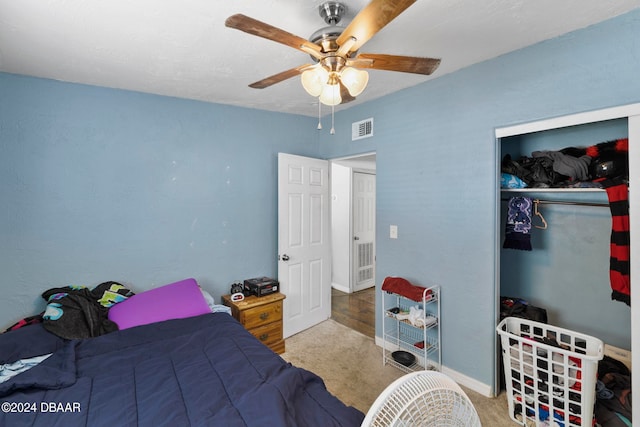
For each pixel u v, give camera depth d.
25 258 2.20
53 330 1.93
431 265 2.56
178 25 1.62
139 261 2.63
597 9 1.58
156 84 2.44
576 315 2.25
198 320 2.22
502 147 2.53
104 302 2.30
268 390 1.29
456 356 2.43
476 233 2.27
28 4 1.42
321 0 1.44
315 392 1.39
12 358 1.70
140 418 1.22
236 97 2.80
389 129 2.86
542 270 2.39
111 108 2.48
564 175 2.06
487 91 2.17
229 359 1.64
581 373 1.73
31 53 1.88
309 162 3.44
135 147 2.59
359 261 4.85
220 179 3.01
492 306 2.20
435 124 2.49
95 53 1.90
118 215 2.53
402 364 2.60
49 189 2.27
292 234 3.30
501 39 1.88
